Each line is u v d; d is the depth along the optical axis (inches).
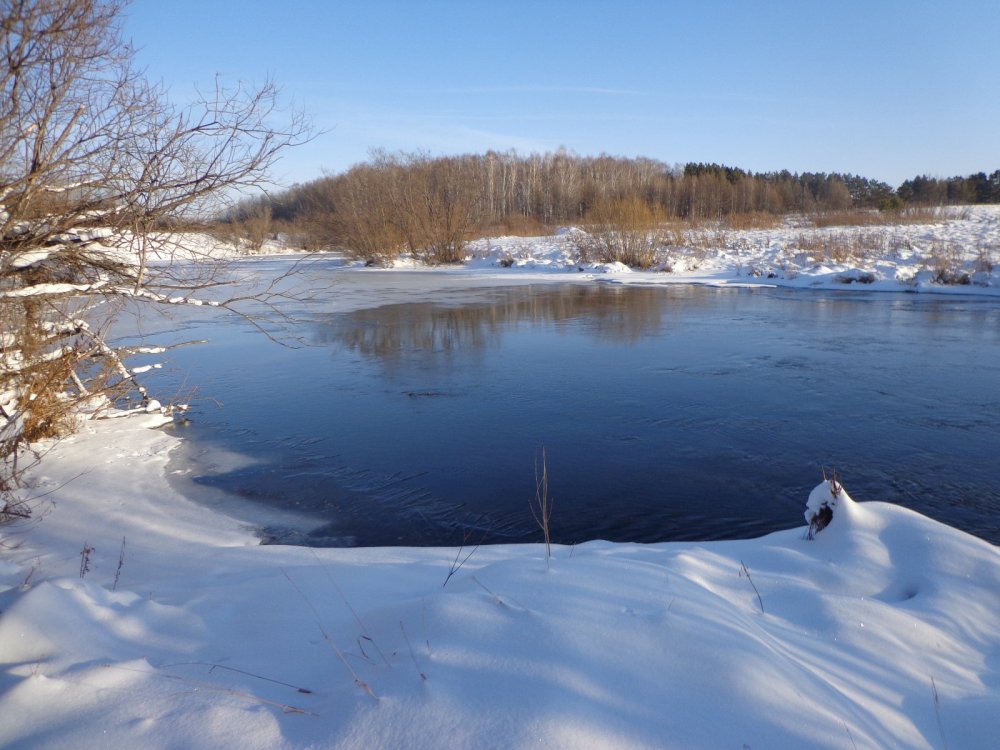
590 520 235.3
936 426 327.9
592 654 96.9
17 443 252.8
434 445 315.9
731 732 84.2
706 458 292.7
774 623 125.0
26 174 188.1
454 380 441.1
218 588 149.8
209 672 106.5
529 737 81.0
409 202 1444.4
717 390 399.5
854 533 160.9
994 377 417.1
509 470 283.9
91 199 211.6
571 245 1413.6
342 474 281.1
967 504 242.5
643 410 363.6
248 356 535.5
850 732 86.6
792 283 909.8
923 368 442.0
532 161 2947.8
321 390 424.5
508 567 135.0
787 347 514.9
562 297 842.8
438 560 176.6
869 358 473.1
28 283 226.4
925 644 120.4
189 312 780.6
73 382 342.0
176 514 236.5
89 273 236.7
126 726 90.3
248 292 908.0
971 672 114.2
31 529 214.4
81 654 112.5
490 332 612.4
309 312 756.6
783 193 2967.5
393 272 1269.7
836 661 111.9
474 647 99.8
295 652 112.8
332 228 1478.8
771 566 155.3
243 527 228.7
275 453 308.3
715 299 792.9
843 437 314.8
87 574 176.7
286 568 169.8
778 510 240.7
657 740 82.4
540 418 354.3
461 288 970.1
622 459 293.3
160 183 211.9
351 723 86.5
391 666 98.9
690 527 229.0
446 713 86.1
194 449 315.0
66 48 182.2
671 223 1494.8
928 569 144.5
